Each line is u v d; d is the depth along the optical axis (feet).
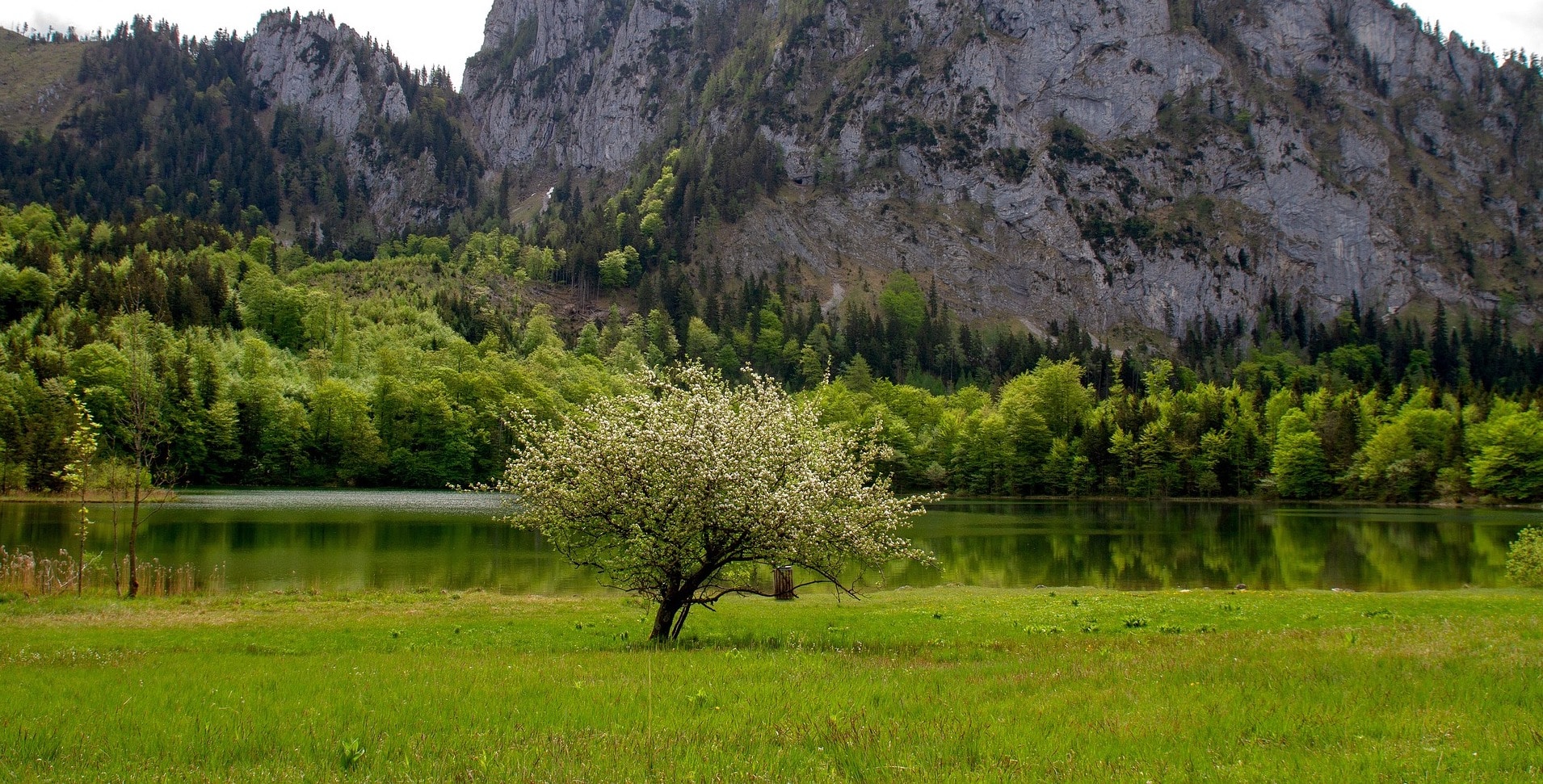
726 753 35.24
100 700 47.88
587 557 86.74
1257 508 349.61
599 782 31.42
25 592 118.32
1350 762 32.32
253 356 422.82
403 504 309.63
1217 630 88.33
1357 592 142.82
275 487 379.14
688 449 76.69
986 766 32.68
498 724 40.83
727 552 80.02
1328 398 455.22
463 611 110.63
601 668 59.72
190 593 128.67
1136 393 645.92
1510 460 332.39
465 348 503.20
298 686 52.44
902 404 533.55
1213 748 35.04
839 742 36.58
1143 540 232.94
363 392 427.74
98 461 290.76
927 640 82.53
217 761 35.09
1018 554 203.31
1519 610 101.19
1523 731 35.88
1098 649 69.10
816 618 102.99
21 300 429.79
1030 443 431.02
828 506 80.69
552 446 80.33
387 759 35.04
